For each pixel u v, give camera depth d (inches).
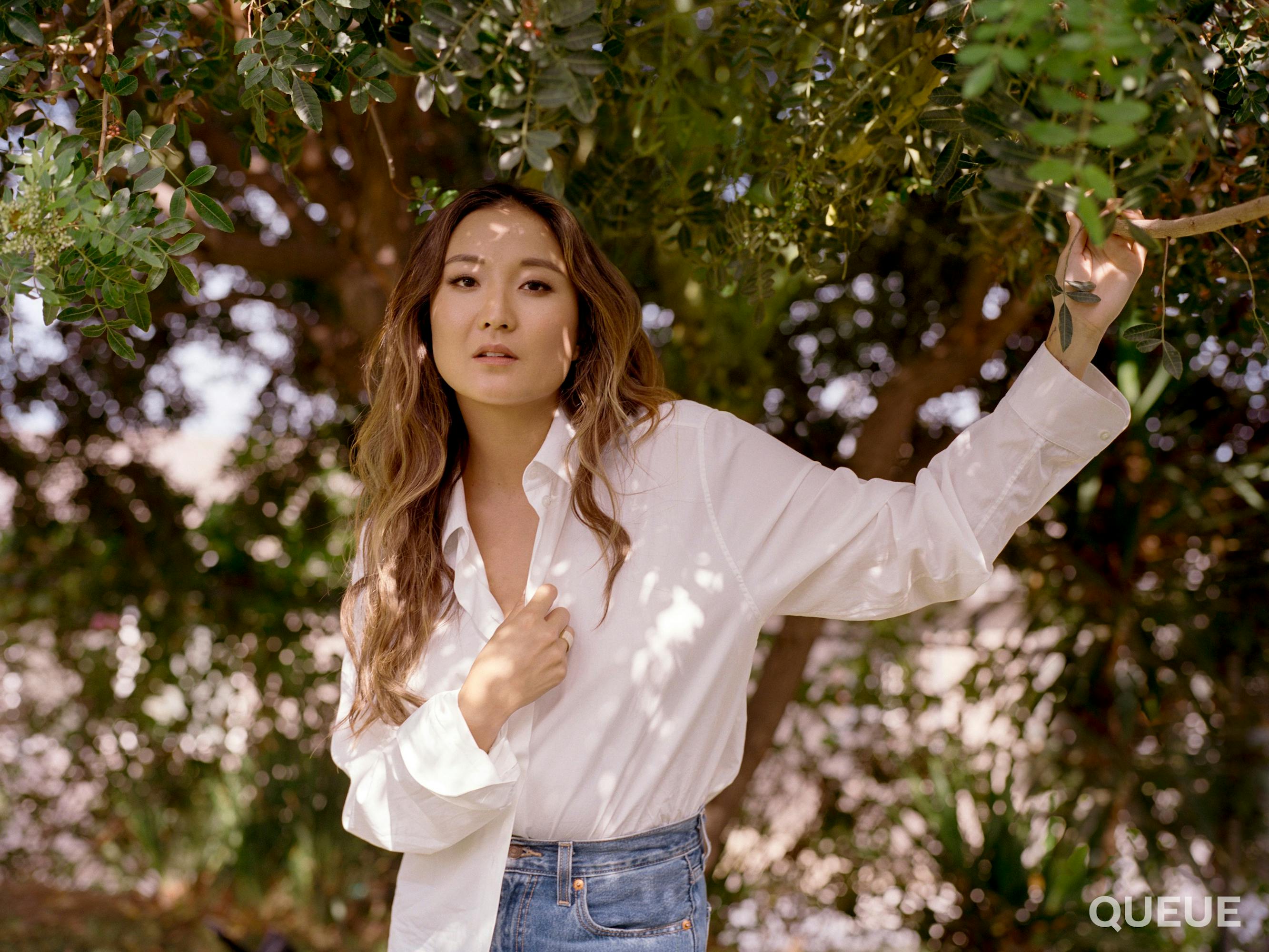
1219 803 159.9
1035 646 181.3
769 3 64.4
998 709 179.8
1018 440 47.8
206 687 208.8
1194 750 166.4
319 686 210.7
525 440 58.4
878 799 198.2
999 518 48.5
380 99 50.7
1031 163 34.5
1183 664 168.1
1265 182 56.9
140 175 51.2
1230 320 77.0
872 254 164.9
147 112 68.6
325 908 192.4
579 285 56.5
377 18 52.4
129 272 46.4
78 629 205.2
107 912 203.5
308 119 48.3
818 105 67.5
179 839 207.5
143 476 200.4
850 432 181.9
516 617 50.8
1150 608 162.9
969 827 187.8
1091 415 46.8
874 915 192.9
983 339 146.6
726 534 53.2
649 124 80.0
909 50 59.7
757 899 197.0
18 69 50.3
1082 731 165.0
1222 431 167.2
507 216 55.3
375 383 65.3
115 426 196.4
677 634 51.9
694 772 52.7
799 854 200.4
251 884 197.5
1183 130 38.4
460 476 60.1
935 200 130.2
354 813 53.0
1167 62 38.1
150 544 200.7
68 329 179.8
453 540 58.6
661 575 52.9
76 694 214.4
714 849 161.6
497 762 49.3
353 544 64.2
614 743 51.6
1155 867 165.2
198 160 146.7
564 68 42.3
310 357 196.9
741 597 52.3
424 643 55.7
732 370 160.6
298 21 50.6
